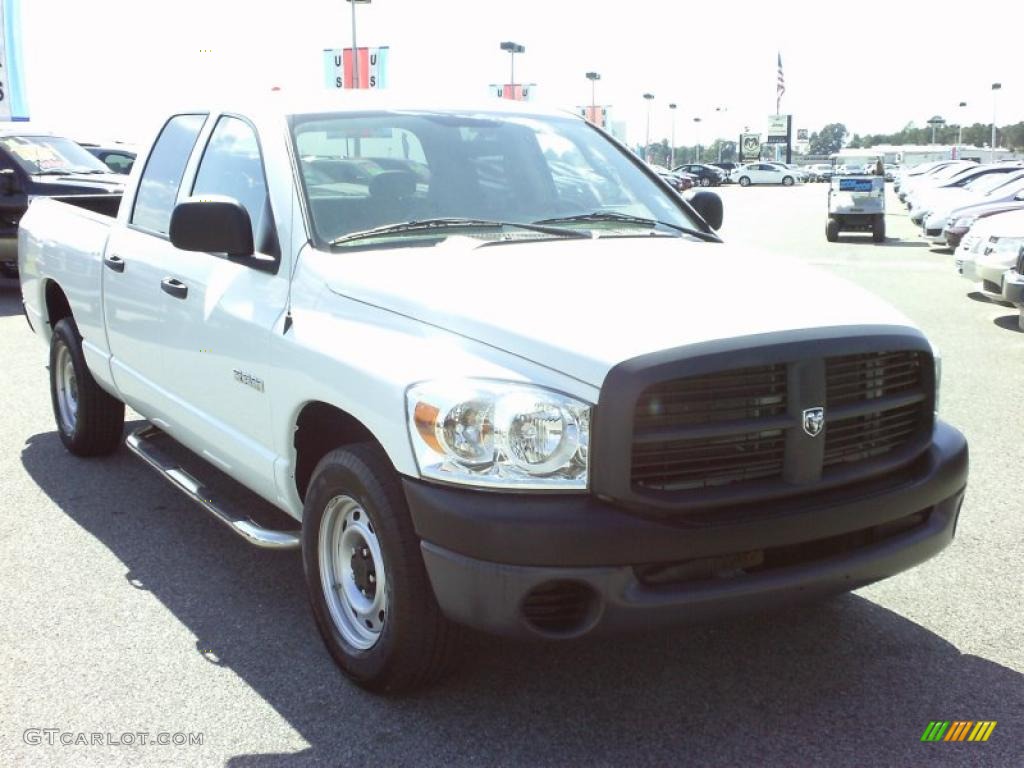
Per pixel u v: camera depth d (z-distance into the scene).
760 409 3.08
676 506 2.95
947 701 3.52
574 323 3.08
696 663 3.78
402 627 3.27
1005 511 5.45
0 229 13.41
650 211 4.61
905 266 18.45
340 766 3.15
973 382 8.70
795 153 141.00
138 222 5.19
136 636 4.01
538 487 2.96
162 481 5.88
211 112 4.79
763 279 3.57
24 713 3.45
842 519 3.18
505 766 3.14
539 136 4.73
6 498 5.60
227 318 4.10
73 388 6.31
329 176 4.04
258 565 4.73
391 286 3.45
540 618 3.04
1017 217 12.78
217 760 3.18
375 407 3.23
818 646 3.91
